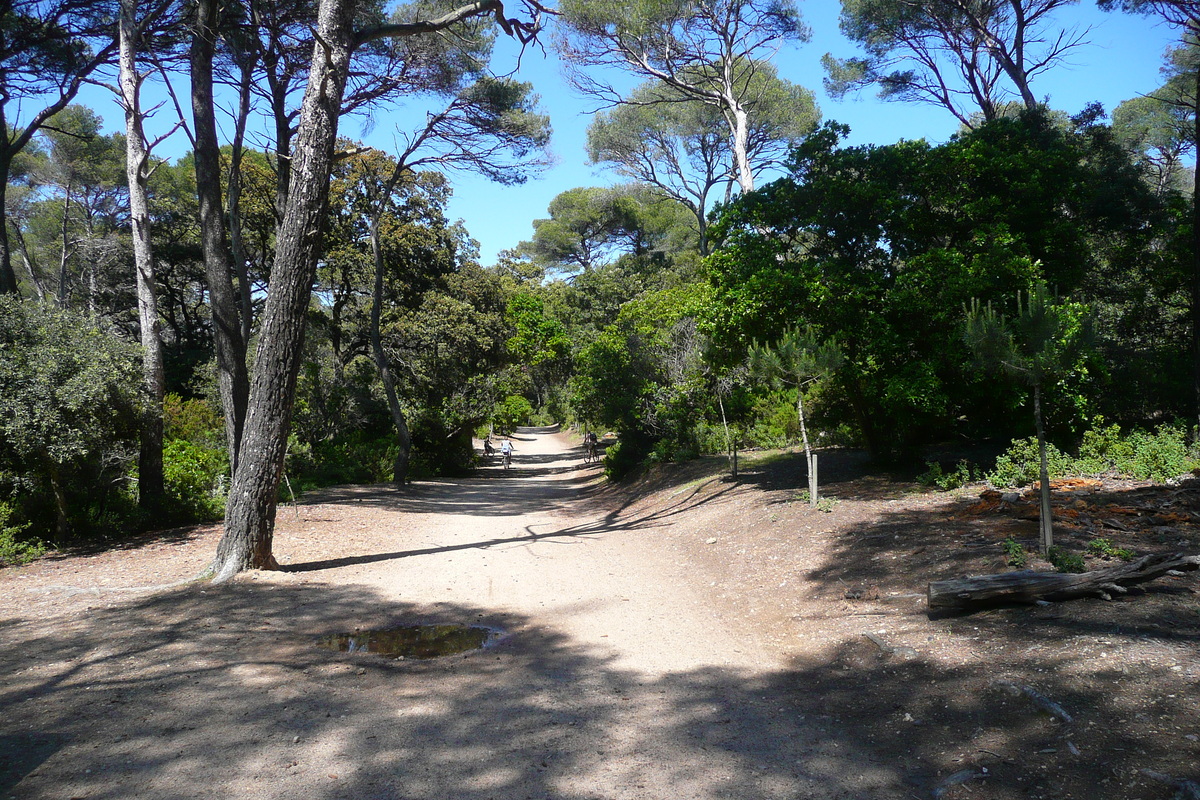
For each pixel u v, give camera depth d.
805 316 11.08
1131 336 15.23
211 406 22.52
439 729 4.25
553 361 32.62
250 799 3.41
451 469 30.72
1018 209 11.17
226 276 12.98
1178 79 23.75
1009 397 10.09
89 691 4.80
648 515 14.06
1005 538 6.77
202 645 5.80
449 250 32.31
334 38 8.64
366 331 30.77
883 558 7.15
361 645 5.95
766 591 7.30
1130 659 4.13
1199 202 10.91
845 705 4.46
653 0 20.12
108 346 11.34
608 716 4.44
